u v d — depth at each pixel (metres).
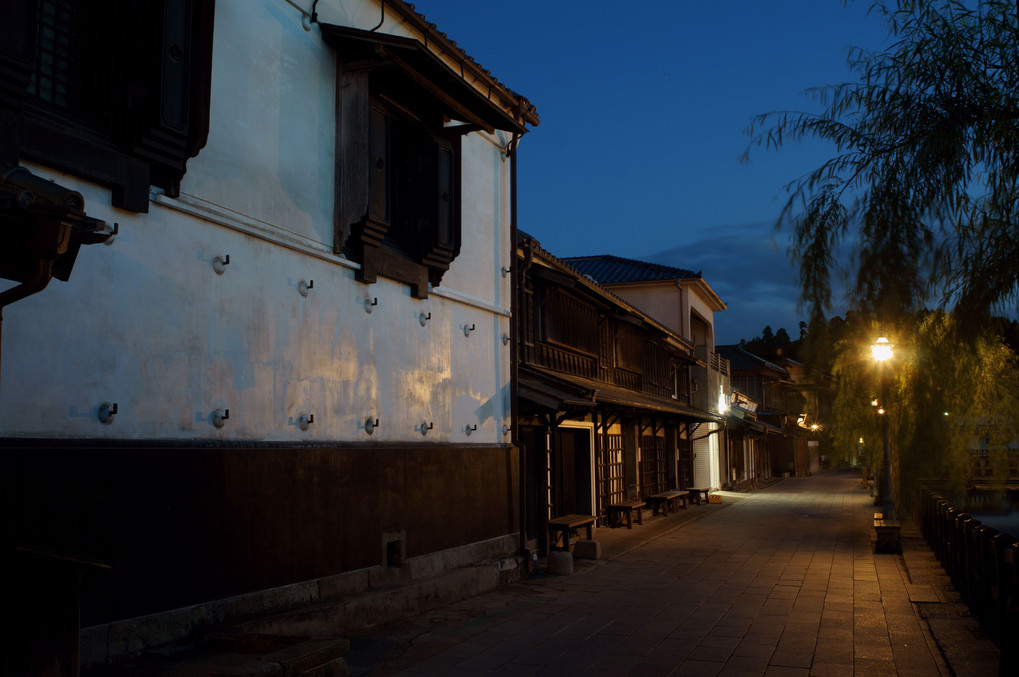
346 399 9.22
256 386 7.82
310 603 8.24
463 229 12.30
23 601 3.64
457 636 8.69
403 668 7.35
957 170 3.87
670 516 24.70
